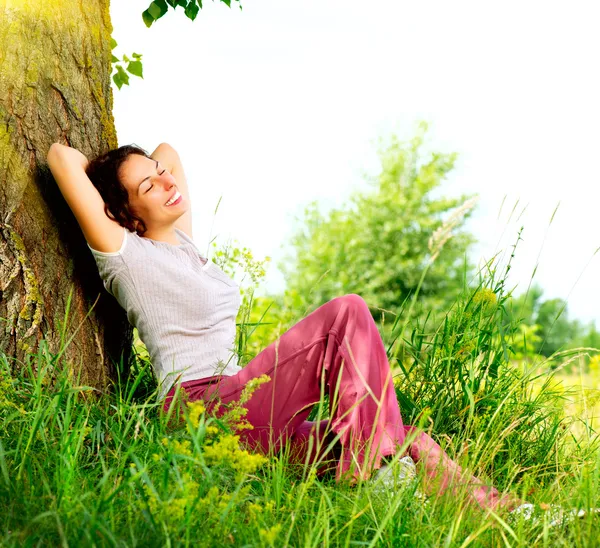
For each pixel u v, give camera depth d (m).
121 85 4.12
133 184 2.92
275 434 2.61
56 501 1.95
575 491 2.36
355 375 2.52
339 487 2.37
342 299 2.61
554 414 3.16
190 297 2.83
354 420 2.47
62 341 2.58
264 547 1.87
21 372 2.60
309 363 2.61
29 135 2.87
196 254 3.03
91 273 3.03
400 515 2.09
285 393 2.62
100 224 2.79
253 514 1.97
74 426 2.33
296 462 2.57
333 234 19.56
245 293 3.73
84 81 3.09
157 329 2.82
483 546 2.12
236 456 1.97
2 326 2.76
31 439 2.20
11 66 2.84
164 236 3.04
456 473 2.37
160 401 2.71
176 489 1.89
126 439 2.47
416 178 19.88
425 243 18.80
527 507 2.29
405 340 3.22
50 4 2.97
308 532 2.02
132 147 3.04
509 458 2.80
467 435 2.74
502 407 2.96
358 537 2.10
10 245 2.78
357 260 18.83
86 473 2.27
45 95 2.93
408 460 2.44
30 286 2.81
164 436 2.26
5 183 2.79
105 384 3.01
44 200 2.89
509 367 3.20
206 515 1.98
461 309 3.19
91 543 1.74
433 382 3.11
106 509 1.92
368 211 19.41
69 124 3.01
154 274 2.81
